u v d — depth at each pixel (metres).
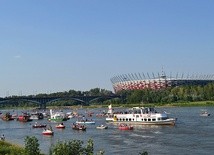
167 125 169.75
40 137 139.50
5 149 75.19
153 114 173.25
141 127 166.12
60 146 47.59
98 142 118.25
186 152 94.88
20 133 157.62
